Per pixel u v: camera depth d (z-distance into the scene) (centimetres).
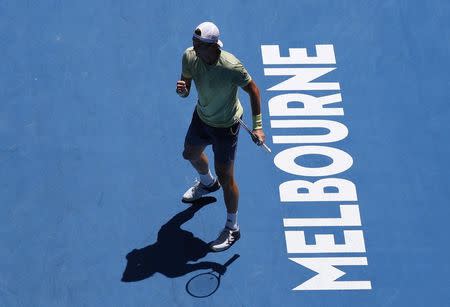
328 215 2391
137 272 2273
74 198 2405
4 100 2583
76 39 2723
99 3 2802
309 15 2806
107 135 2530
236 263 2297
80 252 2305
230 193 2234
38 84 2622
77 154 2486
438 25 2795
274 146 2522
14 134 2517
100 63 2675
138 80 2645
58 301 2220
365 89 2645
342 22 2794
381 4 2831
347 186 2445
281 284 2261
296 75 2667
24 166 2456
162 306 2214
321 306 2222
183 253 2314
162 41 2731
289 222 2375
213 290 2244
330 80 2659
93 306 2211
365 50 2730
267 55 2706
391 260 2309
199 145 2255
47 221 2358
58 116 2559
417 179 2464
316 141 2533
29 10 2777
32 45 2705
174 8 2797
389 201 2420
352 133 2548
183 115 2583
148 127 2553
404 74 2681
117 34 2738
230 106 2125
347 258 2311
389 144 2530
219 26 2761
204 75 2045
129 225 2361
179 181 2456
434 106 2616
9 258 2286
